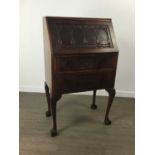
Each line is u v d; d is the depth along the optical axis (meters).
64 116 2.19
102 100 2.59
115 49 1.77
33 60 2.62
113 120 2.13
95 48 1.71
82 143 1.76
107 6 2.36
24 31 2.50
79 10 2.40
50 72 1.69
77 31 1.70
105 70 1.80
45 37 1.80
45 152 1.64
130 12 2.36
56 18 1.68
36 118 2.13
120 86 2.67
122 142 1.79
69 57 1.64
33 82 2.72
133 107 2.42
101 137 1.85
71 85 1.75
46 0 2.38
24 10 2.42
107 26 1.82
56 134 1.85
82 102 2.52
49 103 2.12
